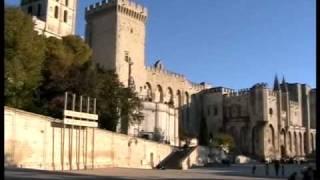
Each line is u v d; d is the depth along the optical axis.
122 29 110.56
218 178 46.38
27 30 58.53
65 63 68.75
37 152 48.19
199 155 87.38
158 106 104.75
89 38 114.06
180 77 138.75
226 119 140.88
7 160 42.47
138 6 115.06
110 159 63.19
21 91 56.22
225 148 118.31
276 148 136.25
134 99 80.62
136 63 113.69
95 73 69.44
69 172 44.16
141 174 48.00
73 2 101.38
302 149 148.12
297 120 149.12
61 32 96.94
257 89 136.00
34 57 59.06
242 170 71.88
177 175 49.94
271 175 59.03
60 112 59.38
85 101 63.88
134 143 69.75
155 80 126.44
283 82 149.38
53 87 63.94
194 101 145.12
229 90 145.50
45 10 93.50
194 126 143.00
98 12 113.44
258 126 133.38
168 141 101.25
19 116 44.84
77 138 55.97
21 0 99.31
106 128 71.44
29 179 27.62
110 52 109.25
